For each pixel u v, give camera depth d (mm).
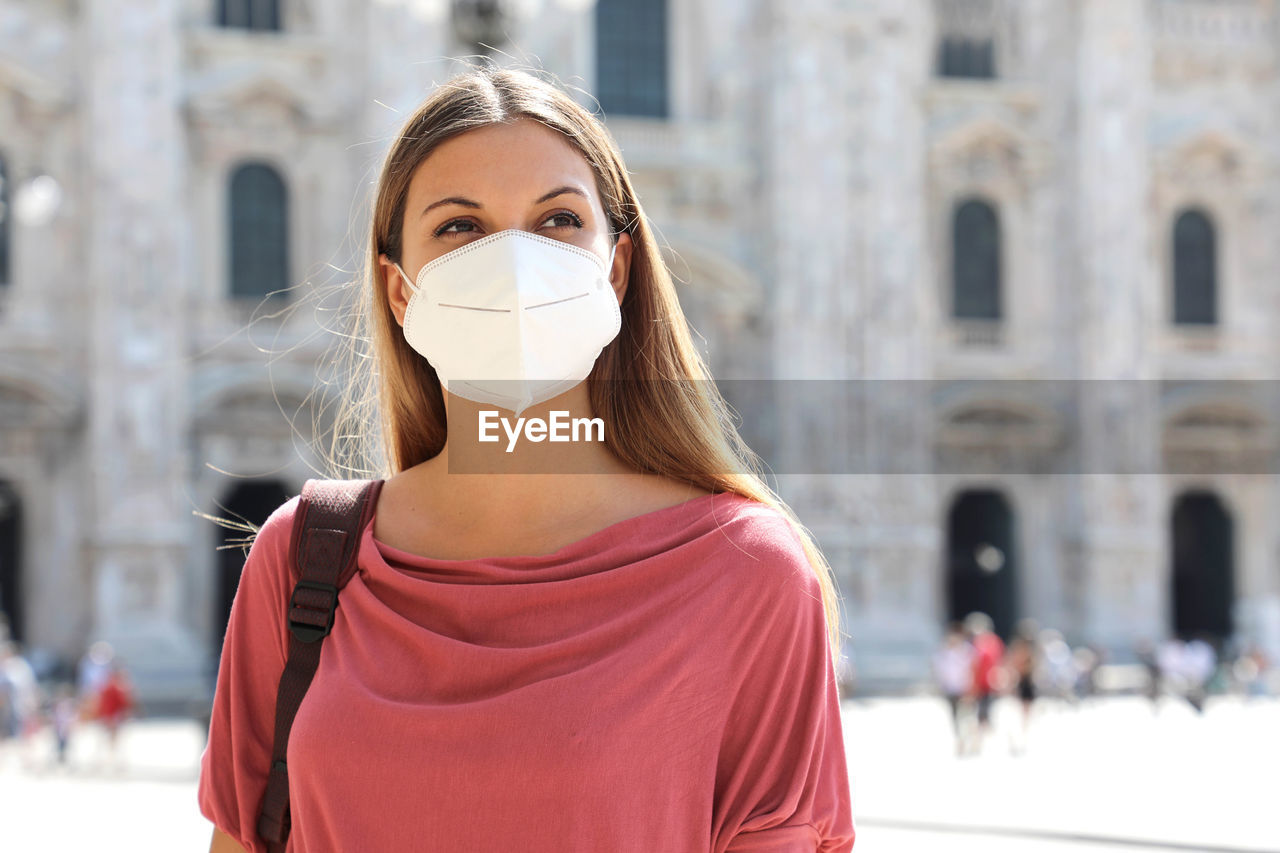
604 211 2658
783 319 38812
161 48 34969
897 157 39656
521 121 2543
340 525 2537
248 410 36125
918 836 14031
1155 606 40469
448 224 2514
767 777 2363
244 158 36875
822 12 39438
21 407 34562
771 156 39500
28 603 34656
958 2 42594
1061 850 13156
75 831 14680
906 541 38594
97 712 24078
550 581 2334
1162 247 42812
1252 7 44094
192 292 35969
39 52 35031
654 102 40562
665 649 2264
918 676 37062
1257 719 29812
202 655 34031
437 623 2346
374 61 36750
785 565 2404
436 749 2197
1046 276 41812
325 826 2297
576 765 2164
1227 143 42875
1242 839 13719
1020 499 41406
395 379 2877
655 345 2705
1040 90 42094
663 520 2447
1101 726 28281
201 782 2625
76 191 35156
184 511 34844
